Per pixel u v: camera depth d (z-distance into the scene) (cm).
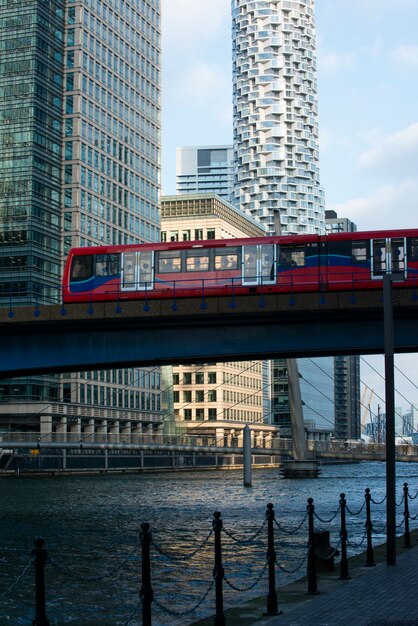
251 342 5222
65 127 15425
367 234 5181
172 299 5091
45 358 5372
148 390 17388
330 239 5212
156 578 2822
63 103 15462
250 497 7644
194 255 5400
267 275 5259
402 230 5159
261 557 3312
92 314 5150
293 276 5225
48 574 3020
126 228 17038
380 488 9131
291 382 12212
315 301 4944
